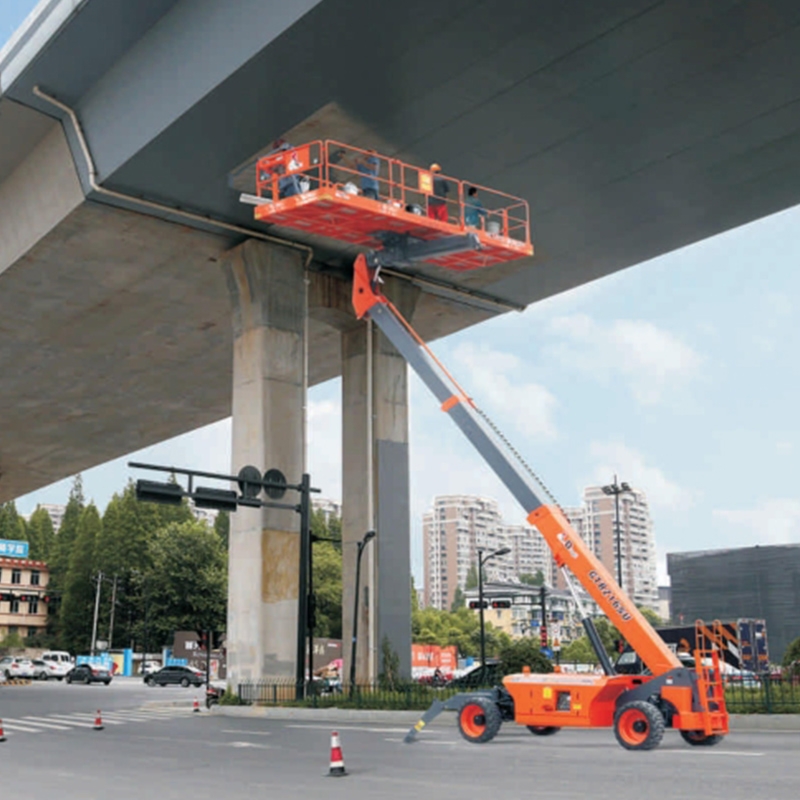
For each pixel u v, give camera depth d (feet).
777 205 103.45
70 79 87.81
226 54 75.66
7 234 110.42
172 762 50.85
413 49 73.56
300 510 93.25
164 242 105.60
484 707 55.67
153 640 330.75
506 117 83.76
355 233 73.00
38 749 59.77
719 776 38.88
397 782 39.88
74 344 139.85
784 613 185.16
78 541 359.05
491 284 121.60
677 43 74.08
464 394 60.80
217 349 143.02
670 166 93.40
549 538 53.01
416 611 419.54
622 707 49.88
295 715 87.15
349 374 119.96
